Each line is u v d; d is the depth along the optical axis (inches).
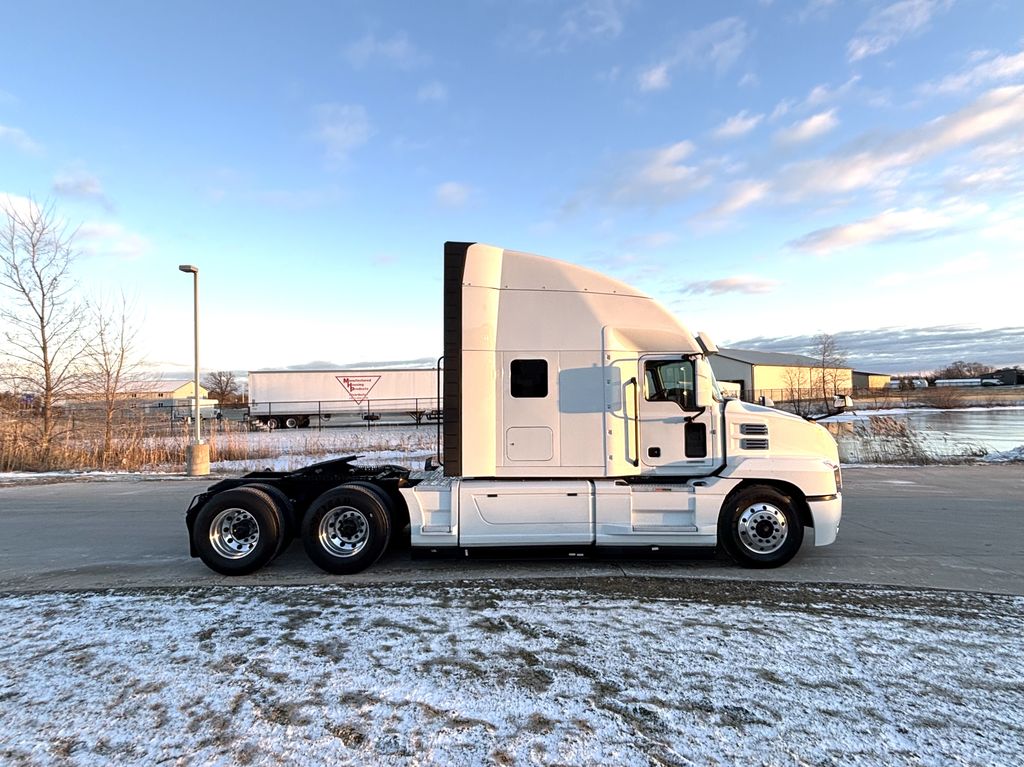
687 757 104.6
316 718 117.4
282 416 1547.7
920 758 105.0
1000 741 110.5
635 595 201.5
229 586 217.9
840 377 2298.2
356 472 269.7
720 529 244.4
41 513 388.8
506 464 242.4
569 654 149.2
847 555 260.7
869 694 128.2
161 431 797.2
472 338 243.6
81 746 108.0
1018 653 150.4
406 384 1594.5
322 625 171.5
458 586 214.8
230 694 127.7
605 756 104.7
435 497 240.7
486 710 120.5
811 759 104.3
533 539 239.1
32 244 695.1
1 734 112.2
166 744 108.5
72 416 732.7
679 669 140.3
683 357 247.8
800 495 243.4
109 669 140.6
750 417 250.2
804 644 155.7
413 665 142.5
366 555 236.1
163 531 327.9
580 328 246.4
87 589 214.4
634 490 239.6
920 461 656.4
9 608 189.0
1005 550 269.6
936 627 169.2
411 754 105.0
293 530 252.1
